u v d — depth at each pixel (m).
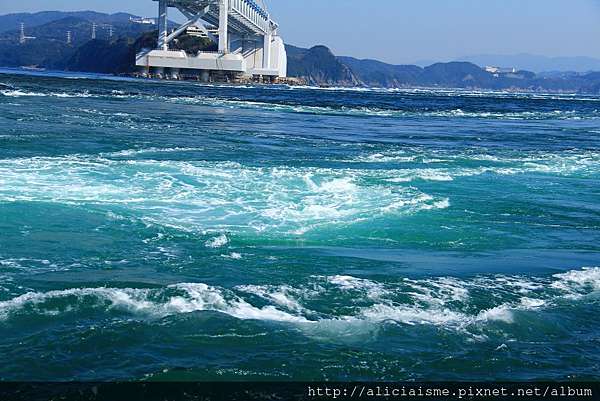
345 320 8.33
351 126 39.31
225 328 7.88
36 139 22.84
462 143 32.00
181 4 129.88
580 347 7.87
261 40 156.00
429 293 9.41
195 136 27.81
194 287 9.15
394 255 11.59
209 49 162.62
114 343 7.39
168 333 7.69
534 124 48.81
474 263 11.24
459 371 7.17
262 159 22.39
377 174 20.20
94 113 34.66
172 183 17.03
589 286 10.08
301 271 10.29
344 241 12.51
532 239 13.30
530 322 8.52
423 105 73.19
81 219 12.84
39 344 7.30
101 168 18.38
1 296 8.58
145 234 12.16
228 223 13.36
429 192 17.75
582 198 18.05
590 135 39.81
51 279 9.37
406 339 7.86
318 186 17.66
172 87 83.25
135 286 9.21
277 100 65.75
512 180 20.67
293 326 8.07
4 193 14.48
